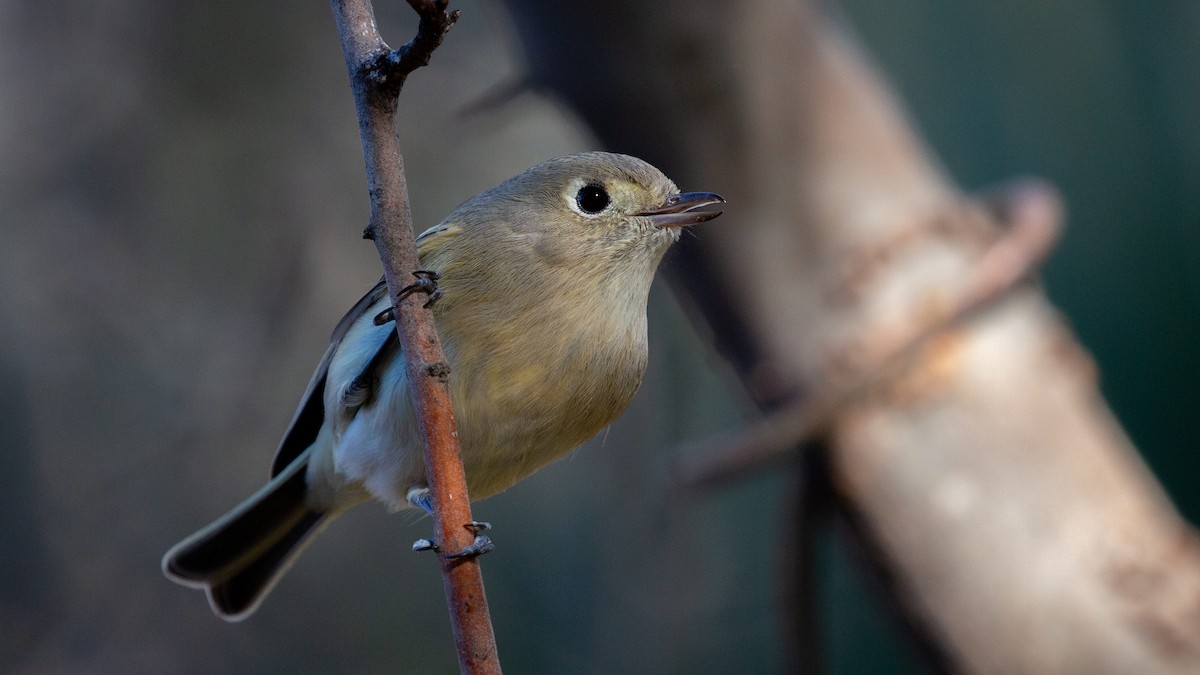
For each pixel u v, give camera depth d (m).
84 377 9.60
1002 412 6.76
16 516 9.59
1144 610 6.56
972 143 12.23
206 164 9.48
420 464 5.67
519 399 5.49
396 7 9.86
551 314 5.55
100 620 9.65
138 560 9.74
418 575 10.72
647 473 10.03
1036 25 12.31
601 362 5.67
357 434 5.79
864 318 6.79
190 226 9.53
